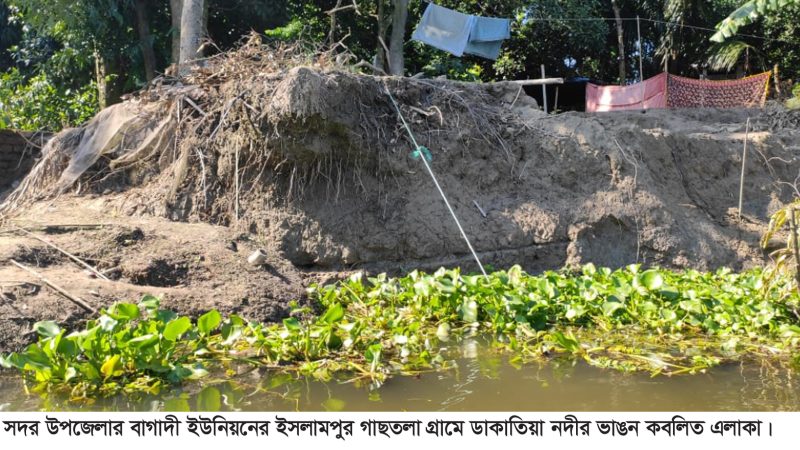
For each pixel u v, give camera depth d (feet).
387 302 23.67
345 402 14.73
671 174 34.09
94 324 17.08
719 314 21.88
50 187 29.78
